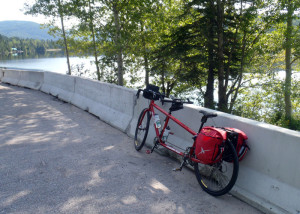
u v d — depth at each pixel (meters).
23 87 13.44
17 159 4.34
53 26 19.86
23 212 2.88
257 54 18.16
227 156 3.08
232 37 17.69
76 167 4.10
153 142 4.72
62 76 10.25
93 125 6.65
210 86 18.77
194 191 3.47
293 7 14.65
